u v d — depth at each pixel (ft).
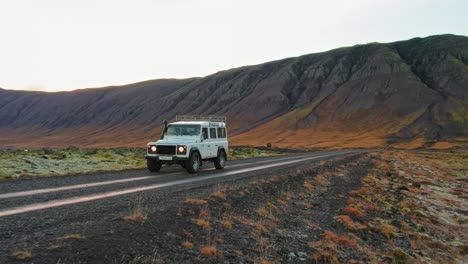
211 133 66.44
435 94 640.99
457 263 31.27
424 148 426.51
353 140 537.24
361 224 38.24
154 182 47.67
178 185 45.14
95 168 69.51
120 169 67.46
